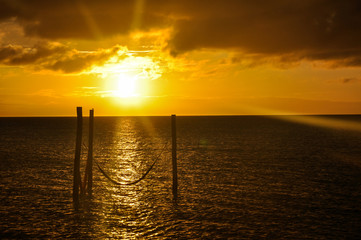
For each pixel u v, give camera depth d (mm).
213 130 98312
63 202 20250
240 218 17562
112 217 17750
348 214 18156
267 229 16016
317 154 43406
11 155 40938
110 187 24422
